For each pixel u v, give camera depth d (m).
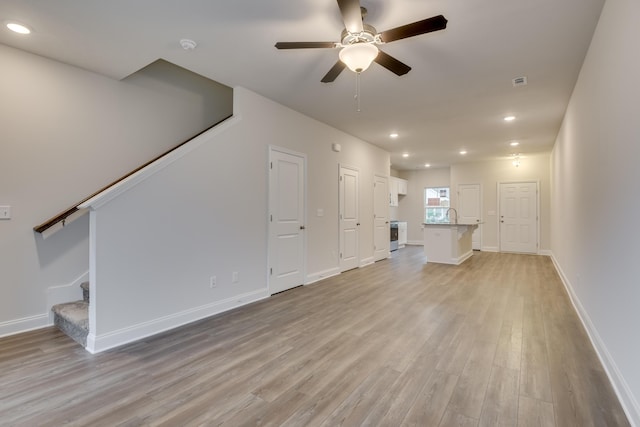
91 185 3.32
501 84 3.70
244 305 3.78
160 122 3.89
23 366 2.30
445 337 2.84
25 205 2.94
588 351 2.56
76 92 3.22
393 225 9.09
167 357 2.46
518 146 7.01
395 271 5.84
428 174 10.62
